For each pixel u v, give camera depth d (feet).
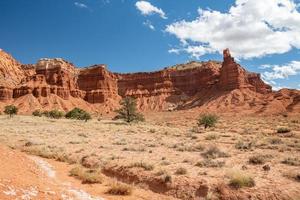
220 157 70.59
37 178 45.65
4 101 619.26
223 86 640.58
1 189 32.65
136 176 56.44
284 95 480.64
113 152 82.12
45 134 140.97
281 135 142.92
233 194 43.55
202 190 46.24
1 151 55.77
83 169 63.46
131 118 282.56
